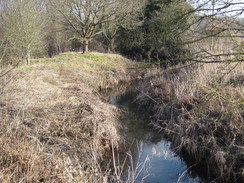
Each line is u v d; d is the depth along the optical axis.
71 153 4.77
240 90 6.05
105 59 16.25
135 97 11.48
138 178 4.87
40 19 13.76
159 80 10.14
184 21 4.09
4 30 11.65
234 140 4.88
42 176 3.71
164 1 14.95
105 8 16.05
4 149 3.85
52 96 6.89
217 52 6.60
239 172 4.44
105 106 7.38
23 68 9.77
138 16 17.84
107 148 5.79
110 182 4.54
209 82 7.15
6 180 3.36
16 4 12.20
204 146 5.29
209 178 4.93
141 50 18.98
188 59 3.81
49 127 5.38
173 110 7.38
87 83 10.52
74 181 3.80
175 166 5.39
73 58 14.62
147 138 6.87
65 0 14.92
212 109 5.96
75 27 16.77
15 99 5.95
